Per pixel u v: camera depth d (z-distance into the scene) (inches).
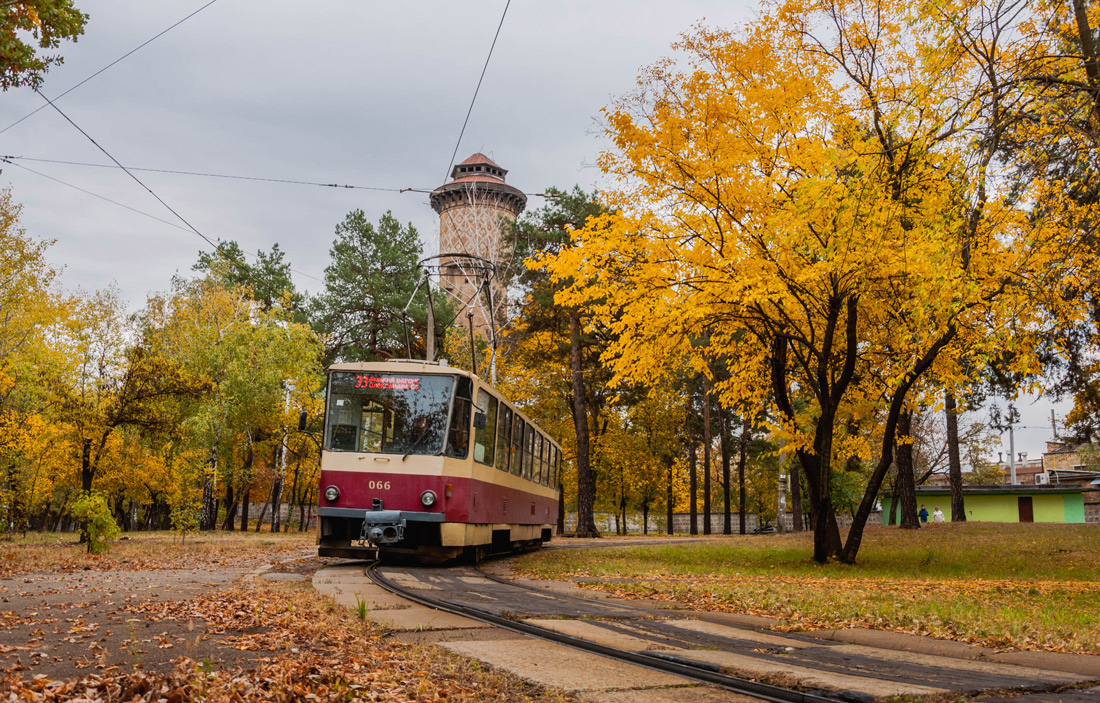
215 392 1419.8
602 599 429.4
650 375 729.6
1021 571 702.5
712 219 639.8
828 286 636.7
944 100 418.0
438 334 1779.0
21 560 586.2
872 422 813.2
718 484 3026.6
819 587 495.8
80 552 693.9
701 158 634.8
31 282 1146.7
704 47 635.5
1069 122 398.9
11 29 381.7
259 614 303.3
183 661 211.0
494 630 298.2
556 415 1877.5
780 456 1787.6
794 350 729.6
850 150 537.6
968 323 577.9
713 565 725.9
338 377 652.7
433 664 230.1
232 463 1627.7
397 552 631.8
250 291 1681.8
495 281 1582.2
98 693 183.6
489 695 196.7
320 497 633.0
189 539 1033.5
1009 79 409.4
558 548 1021.2
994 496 2186.3
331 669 211.2
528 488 902.4
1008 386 982.4
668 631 302.0
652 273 634.2
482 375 1754.4
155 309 1599.4
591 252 658.2
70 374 1136.8
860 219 522.3
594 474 2127.2
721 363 1754.4
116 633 263.3
